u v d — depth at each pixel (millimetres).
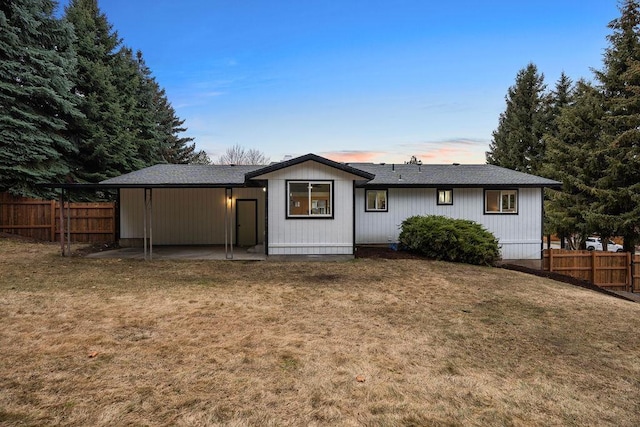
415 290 7297
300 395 3090
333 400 3029
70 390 3035
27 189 13625
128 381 3219
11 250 10844
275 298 6367
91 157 16969
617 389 3434
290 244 10602
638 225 14805
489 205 13133
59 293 6242
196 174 12539
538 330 5121
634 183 15281
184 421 2646
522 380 3555
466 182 12789
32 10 13969
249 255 11164
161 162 24359
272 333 4602
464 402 3088
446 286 7746
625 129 15719
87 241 14062
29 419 2605
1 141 12805
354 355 3992
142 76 25031
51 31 14781
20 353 3750
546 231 17750
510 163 25750
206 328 4711
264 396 3047
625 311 6375
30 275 7574
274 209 10539
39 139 13758
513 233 13102
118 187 9922
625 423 2855
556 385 3467
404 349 4230
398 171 14523
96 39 19562
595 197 16375
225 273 8516
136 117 21203
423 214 13148
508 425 2771
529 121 25562
